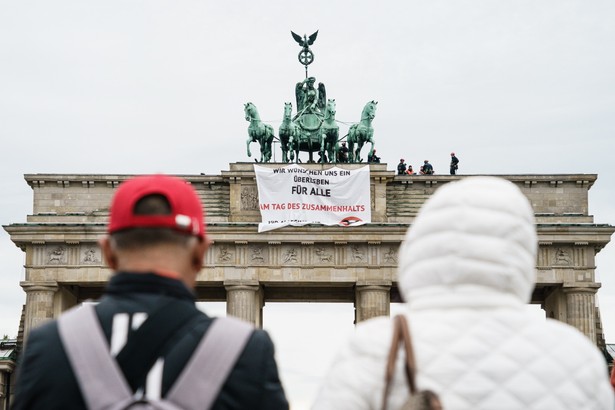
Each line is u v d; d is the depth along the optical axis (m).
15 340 123.06
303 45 121.69
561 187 114.75
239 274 109.62
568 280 110.81
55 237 109.12
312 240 109.88
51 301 109.19
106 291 10.09
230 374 9.48
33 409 9.45
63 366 9.45
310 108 117.50
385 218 112.19
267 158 116.88
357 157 116.62
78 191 112.81
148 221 10.10
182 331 9.69
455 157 117.94
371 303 109.62
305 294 118.94
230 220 112.44
